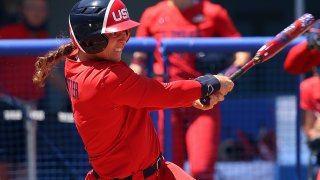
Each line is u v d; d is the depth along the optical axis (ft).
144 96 38.24
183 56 57.26
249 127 63.72
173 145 59.06
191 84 39.37
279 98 63.41
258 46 56.24
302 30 43.45
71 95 39.75
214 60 58.90
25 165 60.95
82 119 39.50
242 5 93.30
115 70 38.22
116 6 38.37
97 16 37.96
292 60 53.72
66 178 61.26
